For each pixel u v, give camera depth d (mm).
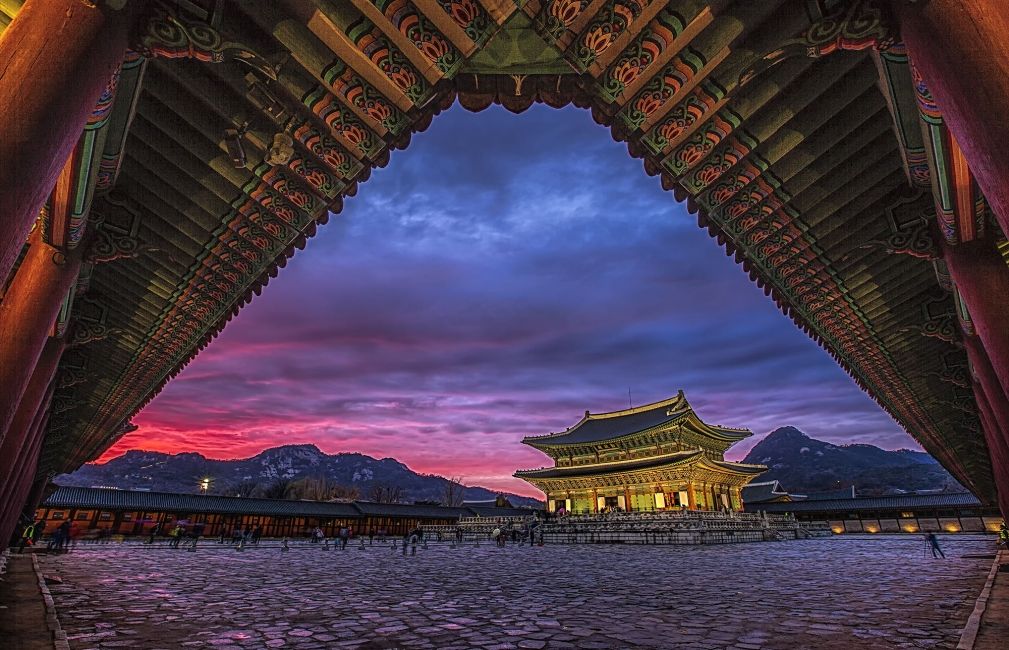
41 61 2861
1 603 9414
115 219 7070
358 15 5438
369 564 21516
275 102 6379
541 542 38812
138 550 28328
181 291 9320
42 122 2826
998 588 11352
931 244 6727
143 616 9062
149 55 4227
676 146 7098
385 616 9398
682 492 44938
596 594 12156
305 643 7273
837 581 14062
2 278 2674
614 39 5738
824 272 8914
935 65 3076
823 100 6379
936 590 11820
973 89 2824
